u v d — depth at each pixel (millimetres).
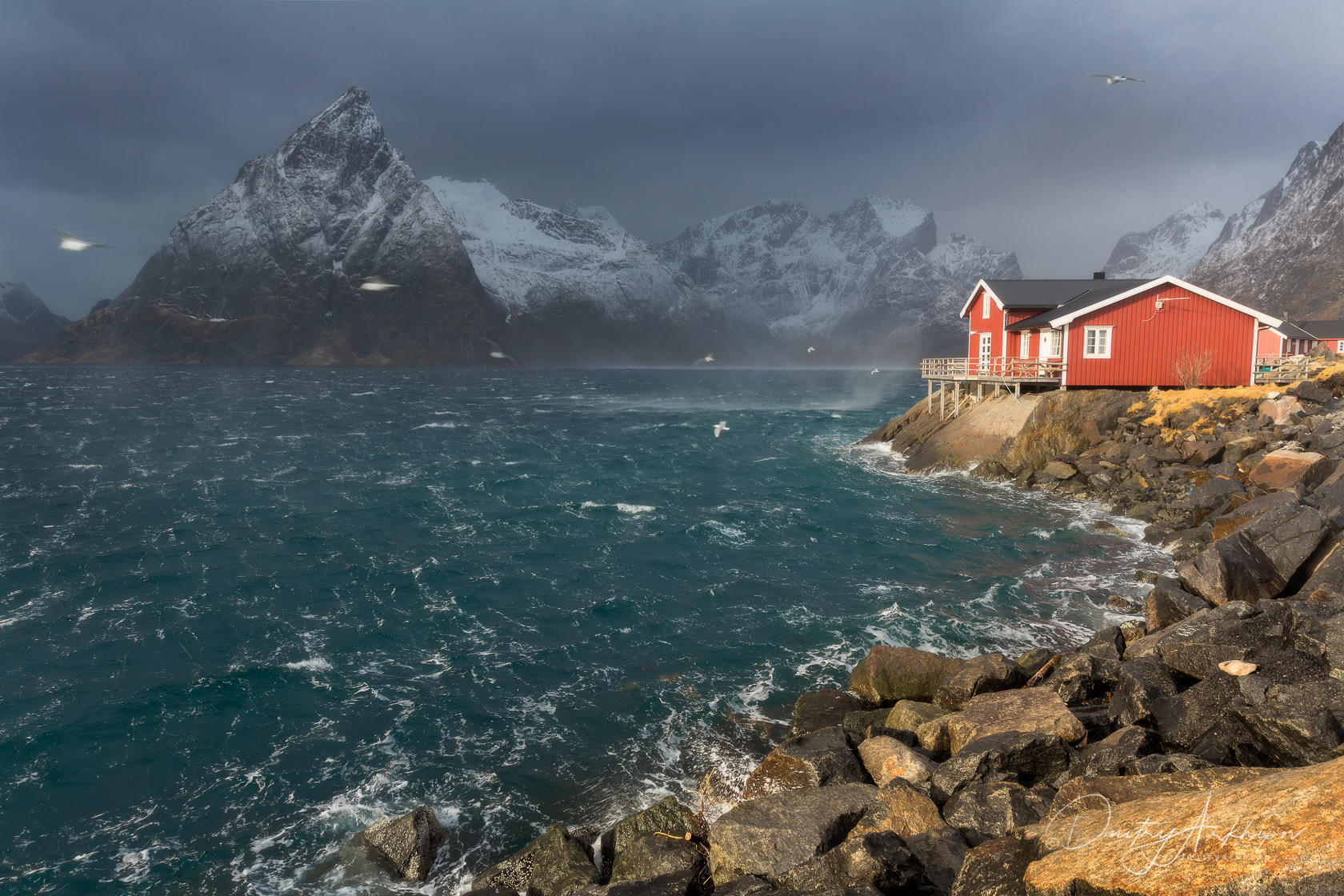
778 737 15555
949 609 21781
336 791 14273
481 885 11539
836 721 15359
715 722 16234
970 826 10164
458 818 13414
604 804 13641
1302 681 11984
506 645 20609
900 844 9469
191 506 37000
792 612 22250
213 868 12344
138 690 18234
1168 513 28969
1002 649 18969
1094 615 20797
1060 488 35344
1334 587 15711
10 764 15305
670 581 25453
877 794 11234
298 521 33969
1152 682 13453
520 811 13539
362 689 18266
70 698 17906
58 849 12898
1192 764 10148
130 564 27688
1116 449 35781
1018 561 25953
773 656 19359
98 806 14047
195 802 14062
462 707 17266
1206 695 12094
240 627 21984
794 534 30578
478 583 25469
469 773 14734
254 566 27516
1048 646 18984
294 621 22469
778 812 10875
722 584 25000
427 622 22250
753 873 10031
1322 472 27141
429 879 11961
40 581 25906
